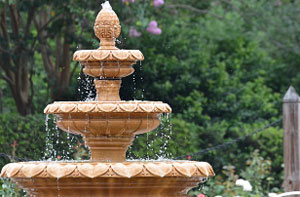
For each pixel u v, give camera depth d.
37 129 13.82
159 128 14.46
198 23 19.86
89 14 14.81
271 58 21.22
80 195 6.65
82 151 13.00
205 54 19.17
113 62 7.30
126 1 15.53
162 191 6.77
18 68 16.98
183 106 17.73
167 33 18.27
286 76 20.95
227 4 20.30
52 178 6.53
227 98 18.69
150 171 6.53
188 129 15.80
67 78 17.38
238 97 19.06
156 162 6.83
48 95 18.12
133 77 15.25
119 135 7.22
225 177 16.56
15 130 13.88
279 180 16.66
